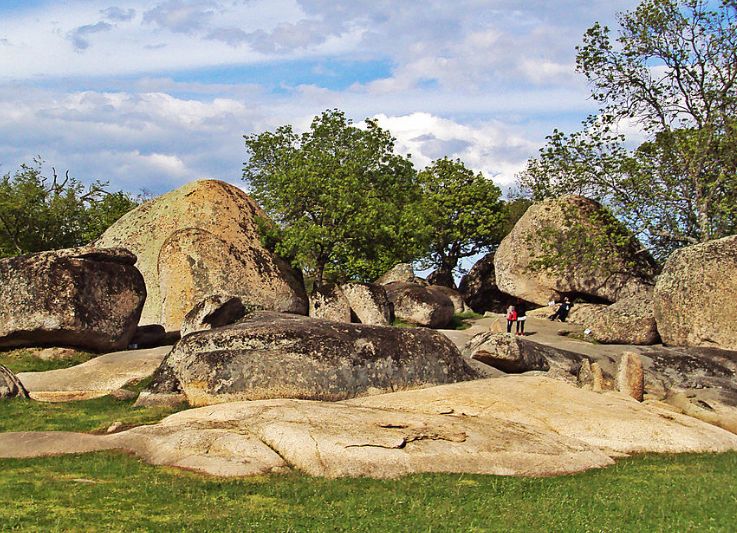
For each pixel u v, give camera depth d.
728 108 38.72
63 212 52.28
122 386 22.33
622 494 13.46
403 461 14.60
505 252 46.38
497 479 14.24
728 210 36.47
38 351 26.33
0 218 50.59
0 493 12.69
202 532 11.13
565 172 41.62
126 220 37.91
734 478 14.72
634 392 22.89
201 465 14.37
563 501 12.93
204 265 33.56
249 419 16.25
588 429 17.45
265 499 12.82
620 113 41.25
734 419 21.69
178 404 20.16
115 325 26.92
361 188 45.06
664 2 39.50
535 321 40.78
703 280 31.88
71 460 14.82
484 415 17.64
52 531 11.01
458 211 60.59
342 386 20.25
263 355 20.30
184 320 26.73
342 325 21.77
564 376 25.09
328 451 14.59
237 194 38.03
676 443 17.39
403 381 20.97
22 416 19.33
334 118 51.91
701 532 11.46
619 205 40.19
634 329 34.00
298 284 36.53
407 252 43.72
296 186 40.34
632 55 40.28
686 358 26.47
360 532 11.32
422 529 11.46
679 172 39.31
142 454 15.30
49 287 26.02
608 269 41.78
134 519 11.70
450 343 22.47
